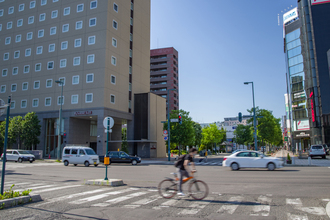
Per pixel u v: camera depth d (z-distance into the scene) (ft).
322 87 192.75
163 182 28.53
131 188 35.24
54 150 139.64
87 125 150.61
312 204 24.25
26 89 150.61
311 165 78.74
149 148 149.48
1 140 136.36
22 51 156.04
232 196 28.58
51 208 23.12
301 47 214.69
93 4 141.28
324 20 200.85
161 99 169.68
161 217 20.03
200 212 21.53
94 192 31.81
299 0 218.38
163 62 299.99
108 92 134.21
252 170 63.93
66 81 140.15
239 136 261.03
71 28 144.25
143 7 176.35
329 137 185.88
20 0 162.40
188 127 144.77
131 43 158.61
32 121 132.05
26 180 45.50
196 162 103.76
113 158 96.27
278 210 22.04
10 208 23.04
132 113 153.28
